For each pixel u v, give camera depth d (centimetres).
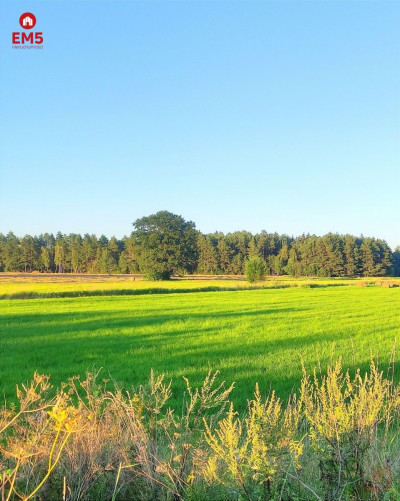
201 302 4312
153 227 10394
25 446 339
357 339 1948
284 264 16000
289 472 361
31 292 5225
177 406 919
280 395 1009
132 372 1280
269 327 2388
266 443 341
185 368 1332
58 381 1159
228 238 17262
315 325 2475
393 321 2683
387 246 15900
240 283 7925
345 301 4444
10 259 17275
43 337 2042
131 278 12125
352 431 371
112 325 2495
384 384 467
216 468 357
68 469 368
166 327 2405
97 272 16425
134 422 416
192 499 338
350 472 358
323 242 15412
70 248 17500
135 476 373
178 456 370
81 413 404
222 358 1512
